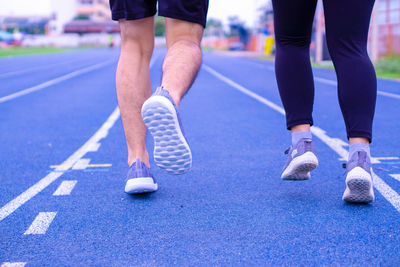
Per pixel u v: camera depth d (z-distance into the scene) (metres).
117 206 2.31
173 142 1.77
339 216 2.08
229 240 1.83
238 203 2.31
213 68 17.55
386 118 5.27
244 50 61.06
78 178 2.93
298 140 2.25
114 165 3.29
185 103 7.09
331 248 1.72
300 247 1.74
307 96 2.26
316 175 2.86
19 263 1.64
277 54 2.34
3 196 2.56
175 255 1.69
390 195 2.40
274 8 2.31
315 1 2.21
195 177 2.88
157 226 2.00
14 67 19.33
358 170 2.05
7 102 7.60
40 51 46.91
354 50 2.11
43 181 2.88
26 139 4.48
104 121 5.55
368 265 1.57
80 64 21.66
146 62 2.43
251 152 3.64
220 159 3.41
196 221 2.06
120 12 2.32
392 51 21.17
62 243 1.83
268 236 1.86
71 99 7.97
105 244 1.81
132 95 2.39
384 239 1.80
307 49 2.33
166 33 1.89
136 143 2.46
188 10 1.82
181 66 1.74
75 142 4.28
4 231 1.98
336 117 5.47
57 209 2.29
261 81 11.28
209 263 1.62
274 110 6.19
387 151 3.54
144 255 1.70
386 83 10.24
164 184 2.73
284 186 2.62
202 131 4.70
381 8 22.06
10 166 3.35
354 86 2.07
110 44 72.38
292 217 2.08
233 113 5.96
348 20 2.08
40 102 7.56
